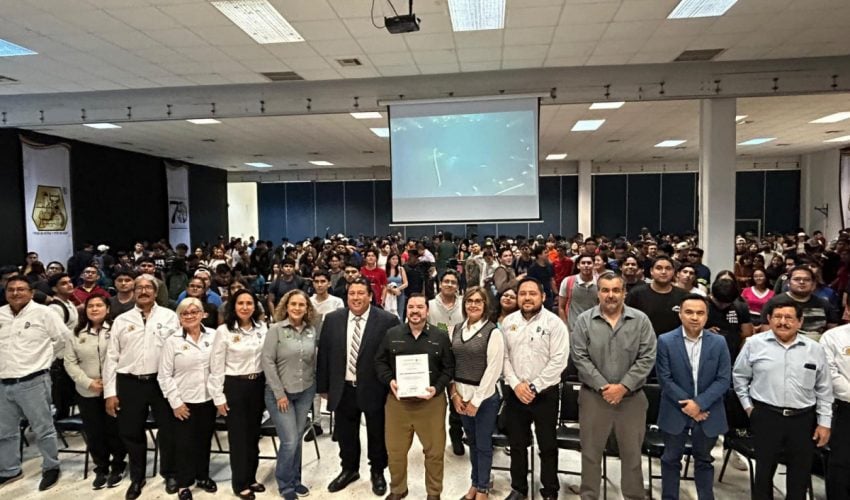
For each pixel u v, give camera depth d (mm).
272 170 19219
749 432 3299
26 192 9852
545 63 6723
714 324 3777
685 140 12867
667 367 2984
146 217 13938
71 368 3572
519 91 7156
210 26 5297
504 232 18609
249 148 13156
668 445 2986
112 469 3691
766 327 3652
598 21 5320
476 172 7199
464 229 18859
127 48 5910
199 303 3479
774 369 2840
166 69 6723
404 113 7348
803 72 6703
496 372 3037
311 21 5203
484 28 5461
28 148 9938
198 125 9938
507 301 3787
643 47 6137
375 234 19172
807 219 16422
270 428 3643
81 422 3695
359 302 3406
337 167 18594
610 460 3842
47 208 10414
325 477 3684
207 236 16922
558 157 16594
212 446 4320
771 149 15367
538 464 3824
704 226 7418
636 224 18031
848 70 6625
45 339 3707
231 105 7723
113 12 4938
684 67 6895
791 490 2848
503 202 7156
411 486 3500
